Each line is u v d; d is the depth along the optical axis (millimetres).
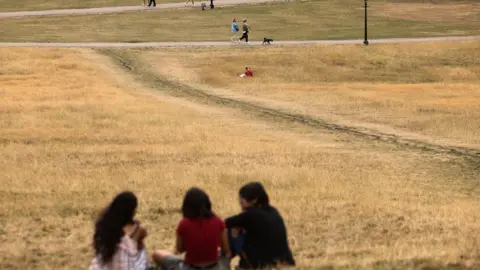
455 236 33344
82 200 41219
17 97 100062
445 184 53656
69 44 168125
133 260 20906
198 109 97500
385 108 99000
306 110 98062
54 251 30234
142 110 90750
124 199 20922
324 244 32062
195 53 156875
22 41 176375
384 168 59656
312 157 62969
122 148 64500
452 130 82312
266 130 81438
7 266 28031
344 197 44156
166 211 38688
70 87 113500
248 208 23016
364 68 147375
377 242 32531
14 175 49438
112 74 131625
